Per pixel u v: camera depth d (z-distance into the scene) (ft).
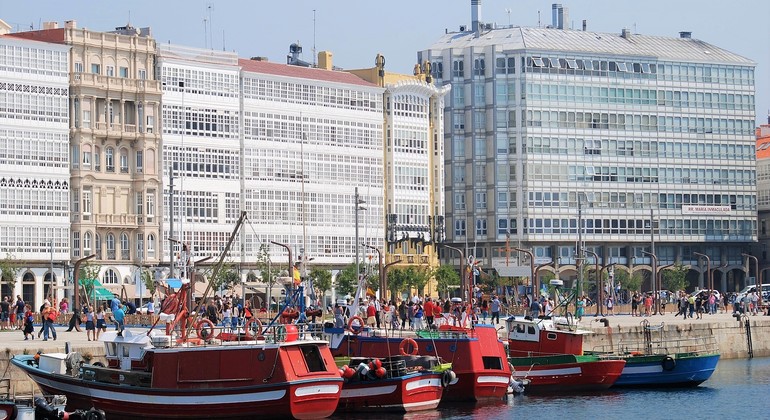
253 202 566.77
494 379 274.16
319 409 238.27
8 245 502.38
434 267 649.20
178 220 542.57
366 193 614.34
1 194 500.33
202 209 551.59
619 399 291.17
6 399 225.76
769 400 293.23
